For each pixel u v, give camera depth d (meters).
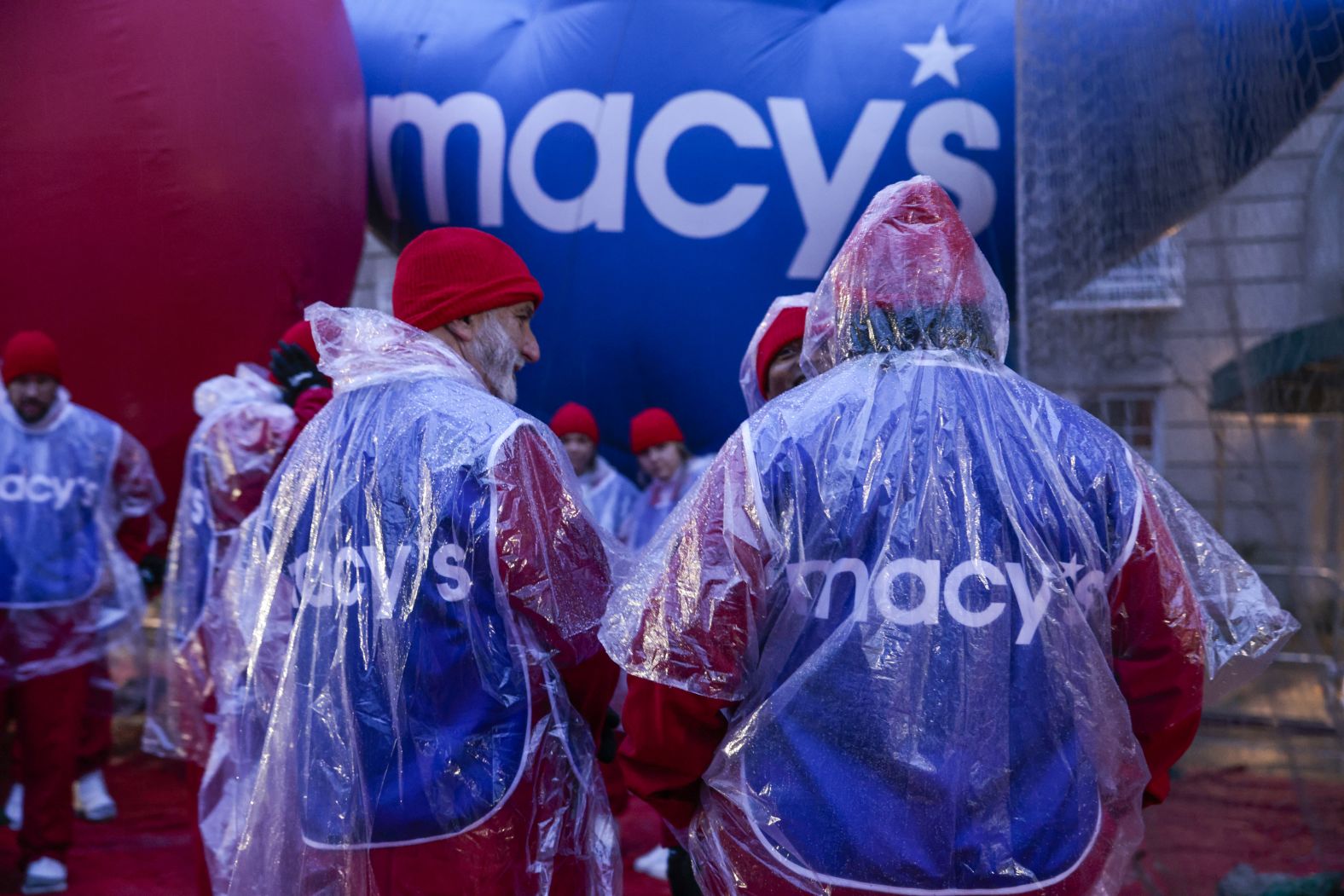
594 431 5.40
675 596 1.49
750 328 5.22
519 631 1.78
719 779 1.50
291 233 4.86
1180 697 1.51
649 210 5.19
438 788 1.69
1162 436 3.35
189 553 3.17
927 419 1.48
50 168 4.47
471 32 5.70
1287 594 3.04
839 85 5.12
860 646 1.42
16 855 4.19
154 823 4.53
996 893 1.37
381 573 1.75
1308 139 2.96
